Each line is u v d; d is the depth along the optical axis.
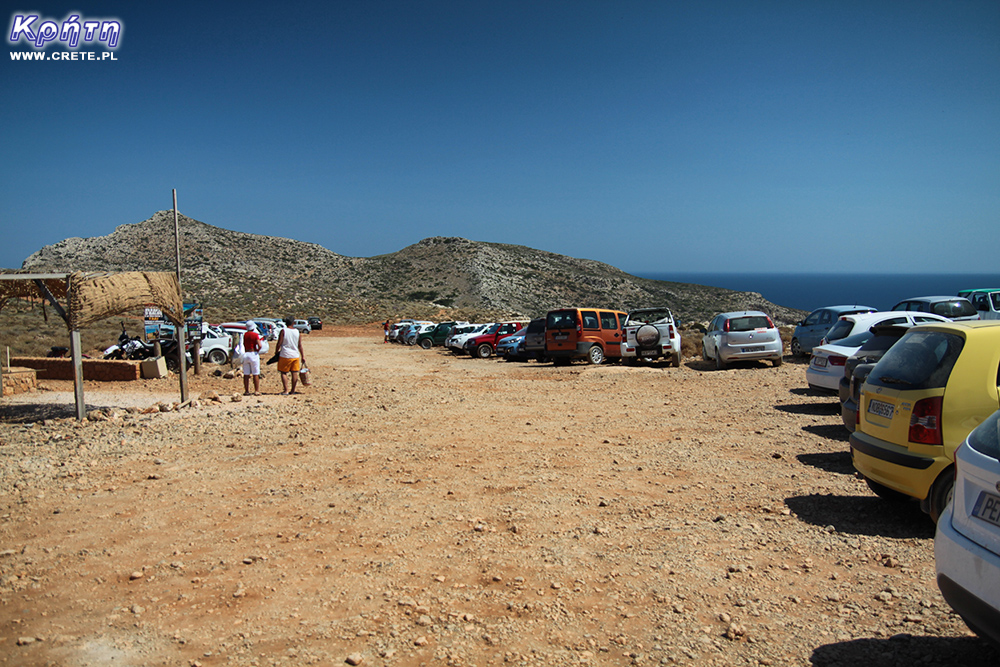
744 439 8.51
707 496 6.06
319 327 60.50
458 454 8.05
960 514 3.22
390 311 79.62
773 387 13.33
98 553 4.91
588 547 4.85
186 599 4.09
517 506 5.87
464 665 3.24
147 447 8.57
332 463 7.67
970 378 4.82
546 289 116.25
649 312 19.22
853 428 7.56
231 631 3.66
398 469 7.34
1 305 12.52
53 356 20.27
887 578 4.19
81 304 10.74
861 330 12.39
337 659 3.32
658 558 4.59
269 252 117.31
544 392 13.87
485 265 120.81
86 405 12.88
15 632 3.70
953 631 3.48
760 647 3.36
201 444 8.79
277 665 3.27
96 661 3.36
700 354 23.64
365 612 3.86
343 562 4.64
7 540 5.23
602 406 11.65
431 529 5.31
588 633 3.55
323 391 14.30
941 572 3.22
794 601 3.89
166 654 3.42
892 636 3.45
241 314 67.00
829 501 5.82
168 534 5.31
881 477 5.23
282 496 6.33
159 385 16.44
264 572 4.49
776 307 105.62
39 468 7.46
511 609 3.86
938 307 17.55
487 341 27.75
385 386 15.38
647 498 6.05
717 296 117.19
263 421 10.43
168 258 100.62
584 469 7.18
